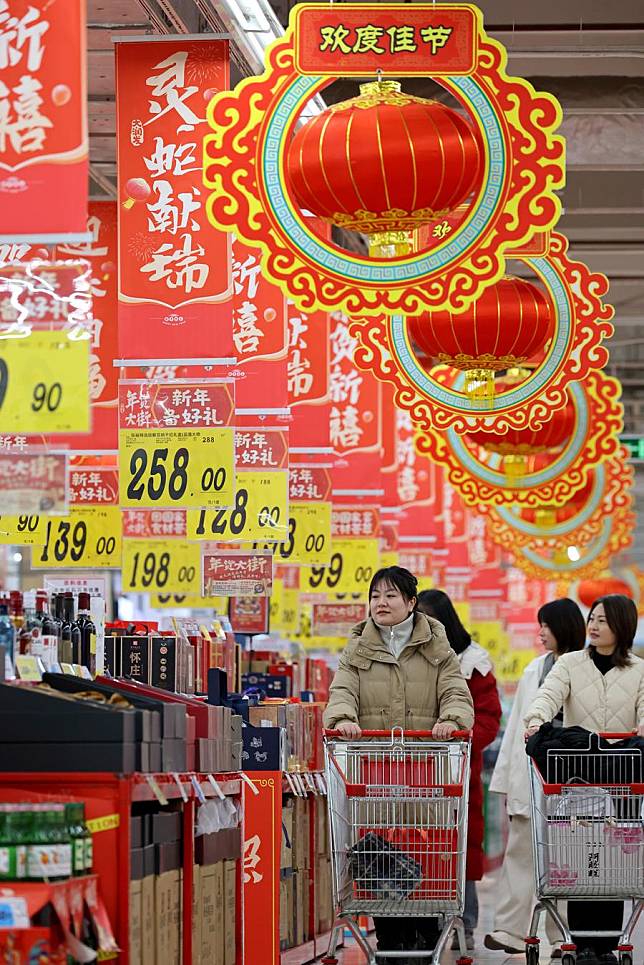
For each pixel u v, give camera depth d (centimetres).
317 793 1474
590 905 1262
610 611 1286
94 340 1494
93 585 1669
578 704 1289
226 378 1288
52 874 748
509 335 1540
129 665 1260
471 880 1438
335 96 1772
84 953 743
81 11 857
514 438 2205
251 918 1280
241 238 1127
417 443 2284
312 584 2084
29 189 848
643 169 1975
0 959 715
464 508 3253
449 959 1422
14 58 856
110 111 1700
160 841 926
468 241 1130
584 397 2256
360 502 2075
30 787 840
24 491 912
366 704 1193
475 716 1427
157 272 1242
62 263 899
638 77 1875
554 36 1766
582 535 2964
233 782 1126
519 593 4725
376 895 1077
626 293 2923
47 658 973
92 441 1484
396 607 1189
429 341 1564
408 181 1070
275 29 1330
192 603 2091
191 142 1241
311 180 1091
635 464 4378
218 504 1284
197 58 1243
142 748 872
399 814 1080
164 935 926
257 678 1833
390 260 1131
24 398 891
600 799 1137
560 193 2256
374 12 1124
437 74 1127
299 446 1709
